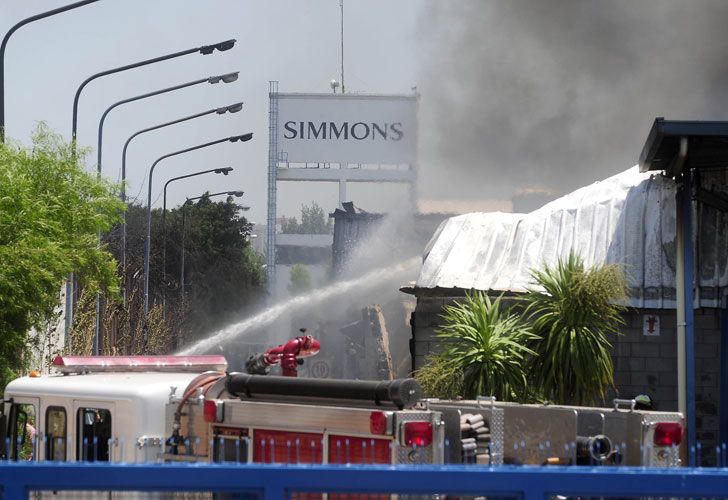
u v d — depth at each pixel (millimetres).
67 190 44000
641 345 43312
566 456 21438
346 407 20312
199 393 22781
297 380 21016
